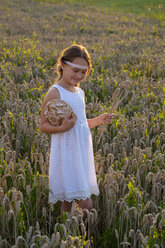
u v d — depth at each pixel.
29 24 19.23
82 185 2.91
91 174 3.05
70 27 18.69
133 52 11.94
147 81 7.75
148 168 3.87
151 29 19.25
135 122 5.30
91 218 2.77
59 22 20.27
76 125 2.90
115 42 14.19
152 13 25.66
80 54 2.71
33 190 3.44
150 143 4.45
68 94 2.87
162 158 3.89
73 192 2.91
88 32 18.31
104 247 2.94
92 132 4.61
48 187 3.19
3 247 2.79
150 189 3.71
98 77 7.79
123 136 4.65
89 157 3.02
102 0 34.06
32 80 7.18
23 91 6.63
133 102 6.30
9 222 3.06
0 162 3.72
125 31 17.66
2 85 6.84
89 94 6.72
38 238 2.69
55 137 2.91
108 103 6.44
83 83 7.35
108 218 3.08
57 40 15.30
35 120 4.89
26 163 3.89
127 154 4.53
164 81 8.08
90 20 21.72
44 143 4.29
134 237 2.69
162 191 3.65
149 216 2.71
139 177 3.49
